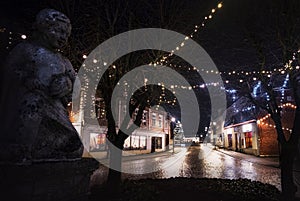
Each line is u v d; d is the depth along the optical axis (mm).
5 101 3299
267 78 8633
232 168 17547
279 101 22875
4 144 3020
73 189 3324
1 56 4082
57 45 3736
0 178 2703
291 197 7207
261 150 26625
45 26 3646
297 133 7410
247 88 9336
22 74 3354
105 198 6500
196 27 8023
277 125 7906
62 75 3574
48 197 2914
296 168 16188
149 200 6105
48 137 3195
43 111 3230
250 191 7098
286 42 7445
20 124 3057
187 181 8391
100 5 7824
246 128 32031
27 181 2701
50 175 2941
